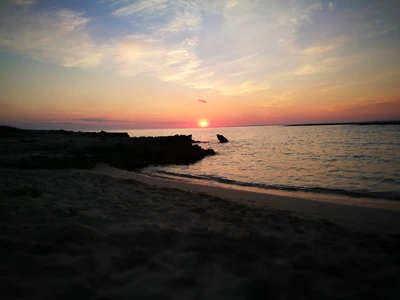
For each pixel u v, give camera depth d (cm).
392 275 281
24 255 264
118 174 1279
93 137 3216
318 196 891
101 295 221
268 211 584
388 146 2781
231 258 310
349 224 533
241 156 2525
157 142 2581
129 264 283
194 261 295
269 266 296
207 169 1733
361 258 325
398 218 579
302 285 262
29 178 768
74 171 1125
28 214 381
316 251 343
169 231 377
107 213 454
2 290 211
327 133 6844
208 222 451
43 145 1925
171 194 700
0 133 2698
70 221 372
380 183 1088
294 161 1977
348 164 1677
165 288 240
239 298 236
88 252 294
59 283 229
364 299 242
